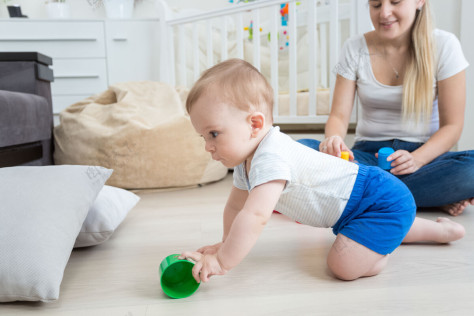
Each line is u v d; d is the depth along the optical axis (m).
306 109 2.14
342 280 0.77
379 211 0.77
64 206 0.79
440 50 1.21
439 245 0.95
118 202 1.11
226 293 0.72
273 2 2.02
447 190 1.17
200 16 2.28
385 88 1.29
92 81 2.62
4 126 1.29
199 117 0.70
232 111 0.68
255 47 2.12
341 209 0.79
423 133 1.28
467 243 0.96
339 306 0.66
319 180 0.76
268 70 2.79
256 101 0.70
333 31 1.91
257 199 0.68
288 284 0.76
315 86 2.02
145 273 0.82
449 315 0.62
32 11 3.03
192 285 0.74
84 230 0.94
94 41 2.59
